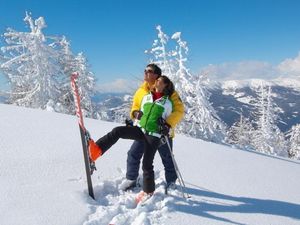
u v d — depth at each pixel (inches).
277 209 178.4
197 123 800.9
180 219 149.1
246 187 207.6
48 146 216.1
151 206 158.7
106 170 191.9
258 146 1288.1
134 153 174.1
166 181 184.7
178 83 789.2
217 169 237.9
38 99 862.5
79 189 159.8
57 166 182.5
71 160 194.2
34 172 170.1
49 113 356.2
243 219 159.6
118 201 158.9
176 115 171.6
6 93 931.3
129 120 179.2
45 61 869.2
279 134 1331.2
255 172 252.7
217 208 167.9
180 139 343.3
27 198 141.6
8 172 165.0
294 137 1585.9
